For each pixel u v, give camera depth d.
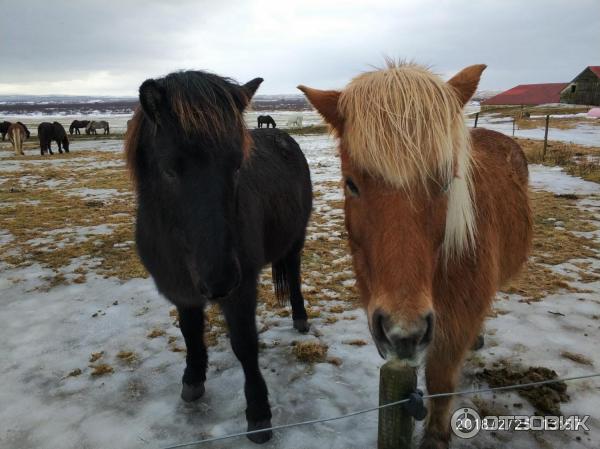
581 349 3.01
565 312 3.53
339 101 1.63
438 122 1.38
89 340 3.41
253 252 2.33
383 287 1.41
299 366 3.00
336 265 4.77
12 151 19.97
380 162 1.36
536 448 2.20
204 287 1.78
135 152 2.08
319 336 3.38
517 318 3.46
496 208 2.07
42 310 3.91
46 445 2.37
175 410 2.62
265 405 2.39
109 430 2.47
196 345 2.64
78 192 9.34
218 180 1.76
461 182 1.54
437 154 1.37
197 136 1.71
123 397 2.75
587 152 12.73
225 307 2.27
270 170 2.97
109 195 8.98
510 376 2.71
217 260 1.74
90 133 33.25
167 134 1.75
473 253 1.80
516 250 2.42
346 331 3.42
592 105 45.28
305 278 4.44
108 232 6.22
